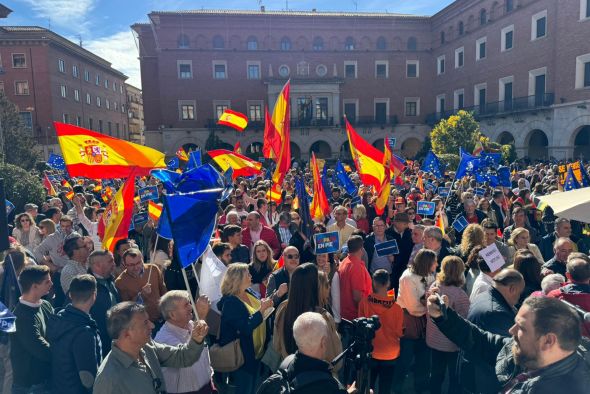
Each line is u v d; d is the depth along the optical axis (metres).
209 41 42.34
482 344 3.05
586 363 2.05
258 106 43.22
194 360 3.13
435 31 44.41
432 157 14.49
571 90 27.92
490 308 3.43
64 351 3.24
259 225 7.36
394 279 6.66
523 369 2.51
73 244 5.05
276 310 4.32
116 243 5.68
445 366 4.46
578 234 7.23
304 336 2.50
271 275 5.07
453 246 7.54
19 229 7.35
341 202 10.58
